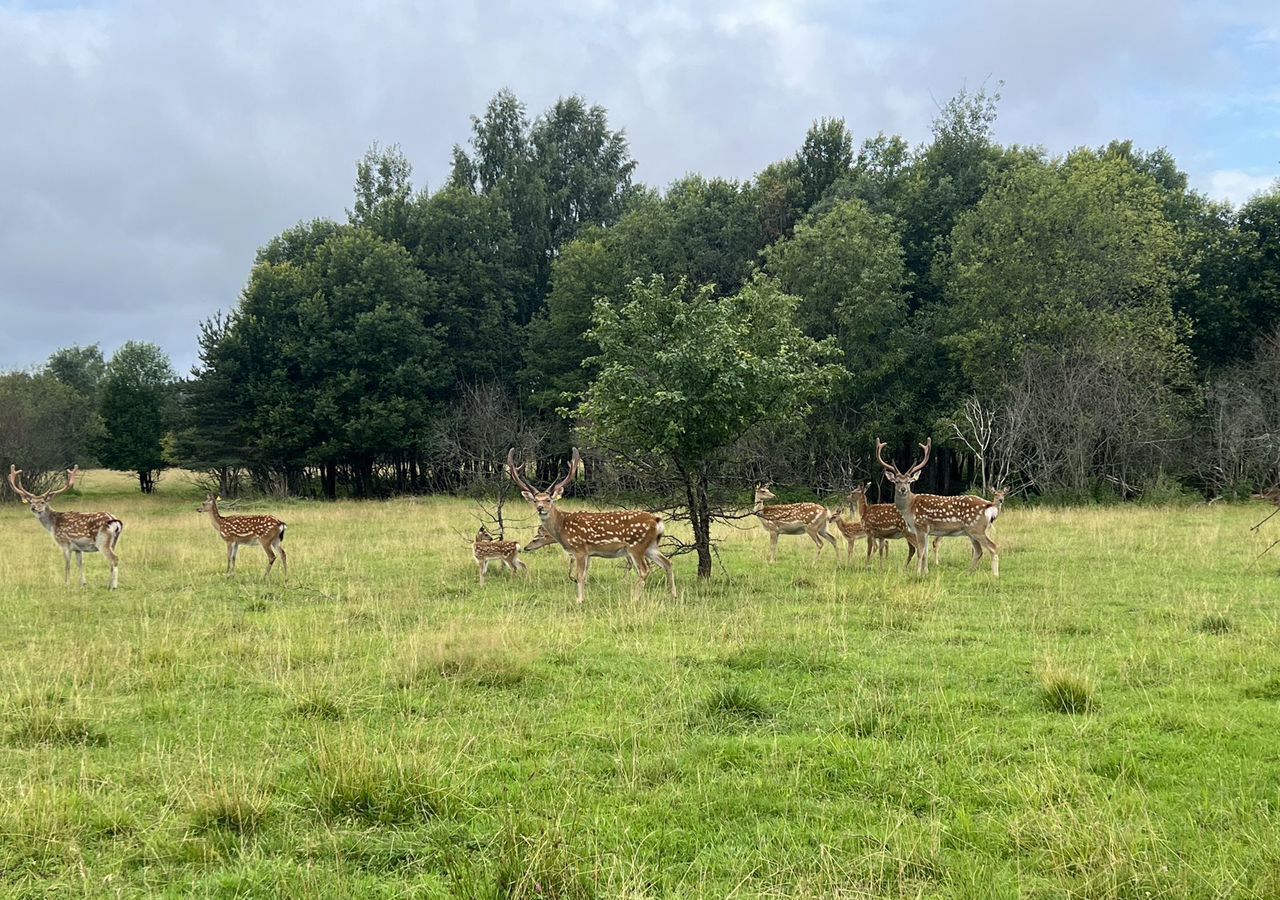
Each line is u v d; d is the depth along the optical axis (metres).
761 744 5.69
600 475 16.91
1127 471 26.78
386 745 5.64
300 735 6.04
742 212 38.16
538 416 36.72
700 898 3.91
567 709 6.52
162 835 4.55
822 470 30.41
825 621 9.19
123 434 44.47
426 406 36.97
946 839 4.43
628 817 4.72
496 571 13.77
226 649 8.43
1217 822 4.52
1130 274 26.75
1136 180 30.62
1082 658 7.58
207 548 17.22
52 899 4.04
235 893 4.04
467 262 40.31
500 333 39.78
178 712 6.63
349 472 41.16
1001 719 6.12
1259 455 25.52
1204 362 31.38
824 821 4.65
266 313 37.72
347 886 4.07
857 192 35.09
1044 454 26.06
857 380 29.80
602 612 10.10
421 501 30.81
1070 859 4.14
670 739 5.82
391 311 36.66
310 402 36.38
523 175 42.75
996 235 28.00
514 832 4.31
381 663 7.75
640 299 12.72
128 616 10.54
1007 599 10.43
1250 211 30.89
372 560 15.20
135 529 21.45
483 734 5.96
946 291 31.08
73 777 5.36
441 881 4.11
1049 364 26.70
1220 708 6.18
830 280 29.48
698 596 11.09
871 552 14.11
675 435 11.77
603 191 44.22
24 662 7.97
